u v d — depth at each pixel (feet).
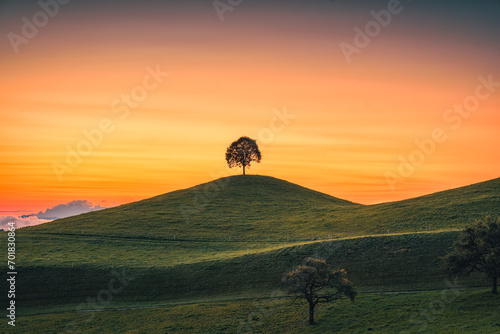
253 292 245.86
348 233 353.92
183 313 225.15
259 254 292.81
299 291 206.90
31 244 338.95
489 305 198.90
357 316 205.98
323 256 276.41
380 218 381.60
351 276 252.21
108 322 218.79
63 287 256.93
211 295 247.09
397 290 230.89
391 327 191.01
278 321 210.38
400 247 272.31
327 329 196.75
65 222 411.54
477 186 424.46
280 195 516.73
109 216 433.07
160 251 334.03
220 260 290.35
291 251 288.51
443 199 401.90
